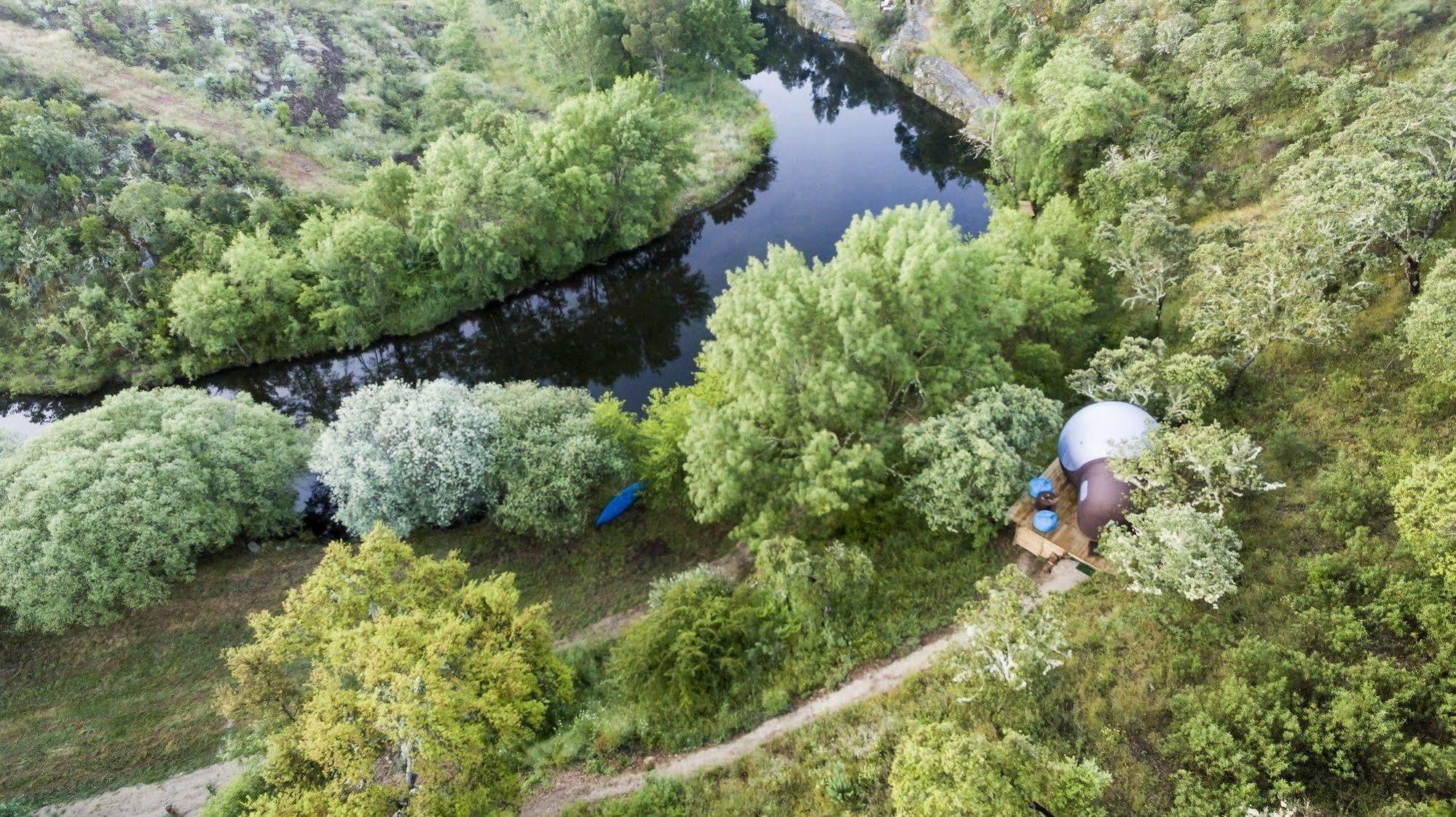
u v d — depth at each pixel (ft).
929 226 126.62
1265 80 190.49
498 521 145.48
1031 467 116.88
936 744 76.43
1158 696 88.28
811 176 274.36
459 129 261.24
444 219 198.08
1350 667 83.30
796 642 110.01
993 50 285.84
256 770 100.22
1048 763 76.43
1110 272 157.69
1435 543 84.23
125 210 198.90
